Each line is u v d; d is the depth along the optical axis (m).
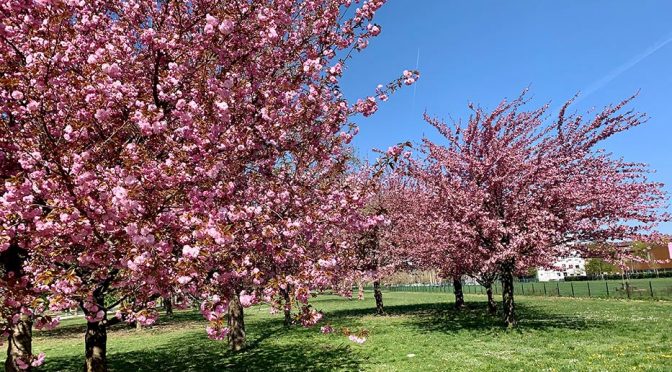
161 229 5.56
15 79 5.51
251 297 6.17
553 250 14.46
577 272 47.88
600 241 14.87
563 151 15.98
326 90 8.16
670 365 8.91
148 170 5.61
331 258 6.94
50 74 5.86
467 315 21.22
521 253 14.68
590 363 9.50
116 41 7.18
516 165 14.55
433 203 16.50
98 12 7.61
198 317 31.52
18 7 5.89
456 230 14.61
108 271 5.68
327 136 8.45
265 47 7.97
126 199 4.87
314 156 8.12
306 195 7.88
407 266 23.83
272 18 7.14
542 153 16.05
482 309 24.00
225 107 6.06
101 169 5.63
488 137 15.70
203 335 20.48
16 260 7.24
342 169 8.14
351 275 16.19
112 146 6.39
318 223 7.68
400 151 7.36
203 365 12.49
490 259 14.09
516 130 15.50
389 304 33.88
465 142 16.25
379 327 18.52
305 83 8.32
